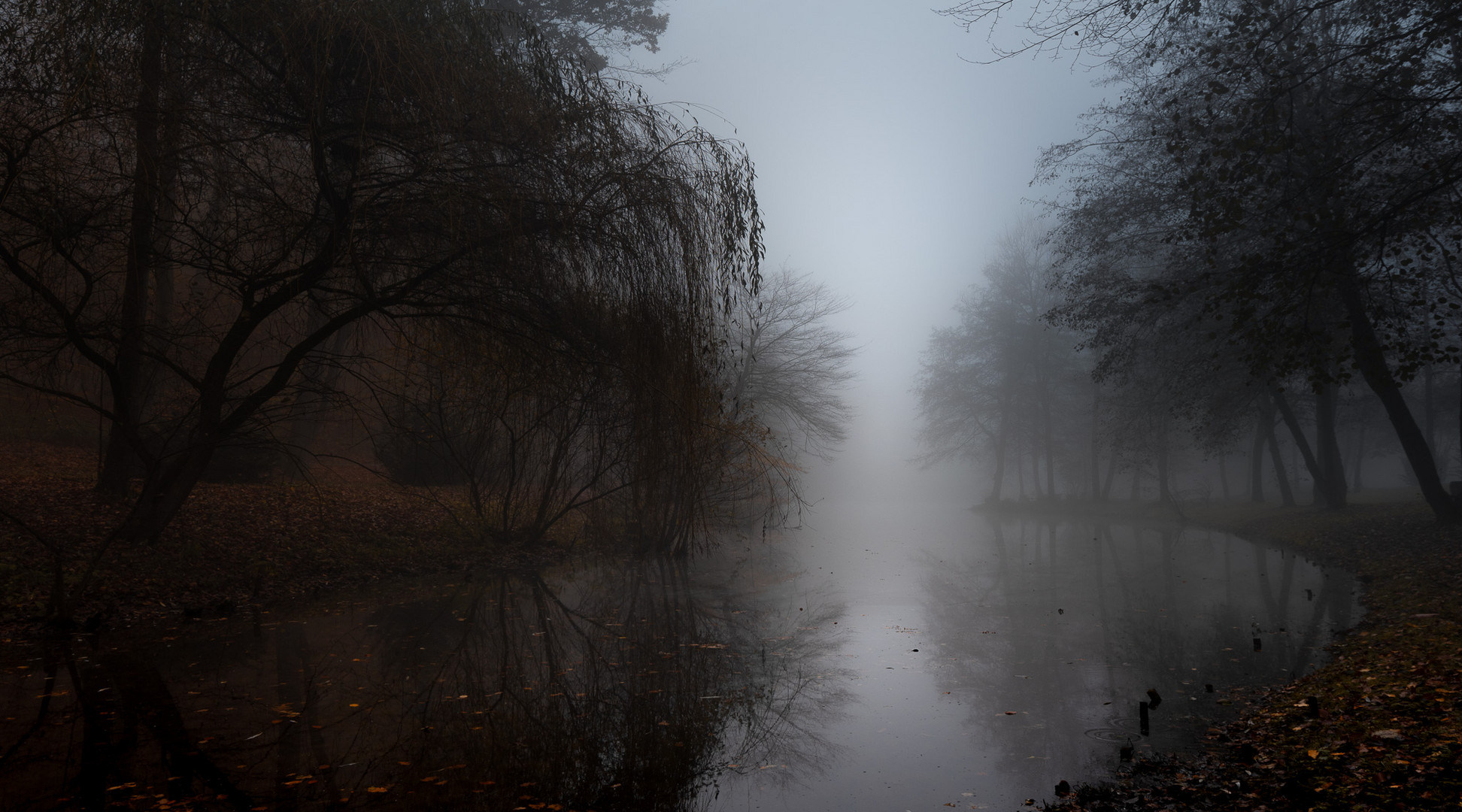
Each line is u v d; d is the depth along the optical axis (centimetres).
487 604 1220
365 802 473
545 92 1083
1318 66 1131
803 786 516
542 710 674
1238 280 1143
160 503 1225
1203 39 1171
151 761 537
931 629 1065
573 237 1088
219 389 1163
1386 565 1482
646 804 485
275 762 537
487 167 1039
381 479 2173
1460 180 990
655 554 1850
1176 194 1673
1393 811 400
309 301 1231
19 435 1847
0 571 1010
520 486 1800
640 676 803
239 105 1003
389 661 838
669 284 1139
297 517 1599
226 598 1156
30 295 1016
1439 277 1296
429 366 1296
